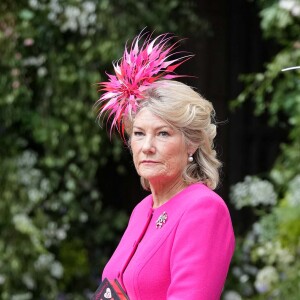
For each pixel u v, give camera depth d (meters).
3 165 15.81
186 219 6.48
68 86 15.96
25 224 15.47
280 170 15.36
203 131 6.75
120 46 16.00
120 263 6.85
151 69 6.81
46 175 16.11
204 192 6.61
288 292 14.95
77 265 16.95
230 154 19.09
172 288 6.31
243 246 17.38
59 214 16.42
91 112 15.94
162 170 6.67
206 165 6.82
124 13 16.23
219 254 6.38
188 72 18.88
